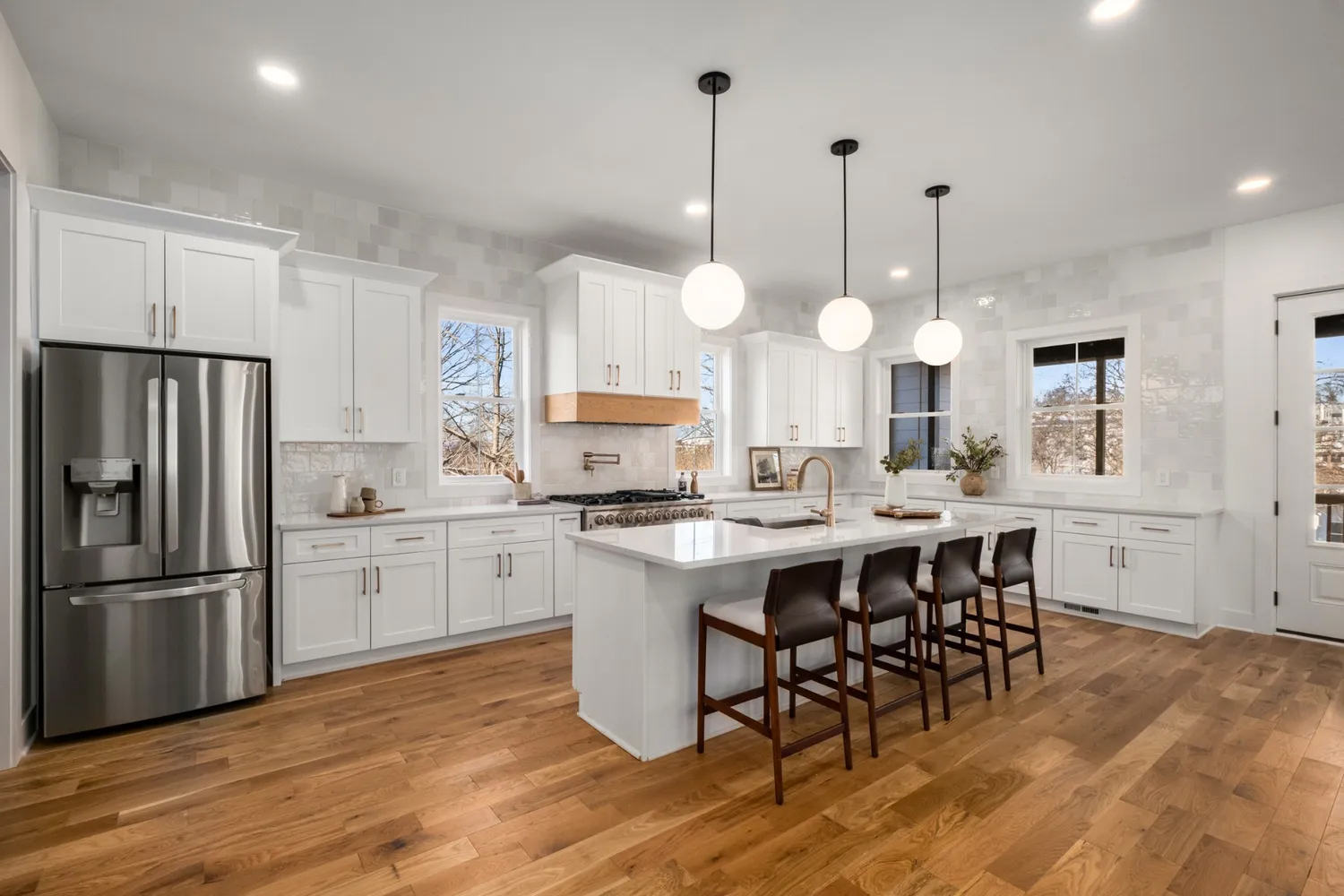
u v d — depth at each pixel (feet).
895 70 8.63
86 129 10.27
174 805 7.18
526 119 10.02
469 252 14.65
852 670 10.98
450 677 11.23
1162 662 12.19
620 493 16.61
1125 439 16.07
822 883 5.98
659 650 8.42
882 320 21.74
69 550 8.72
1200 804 7.32
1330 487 13.41
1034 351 18.08
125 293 9.30
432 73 8.80
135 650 9.16
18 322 8.20
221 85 9.08
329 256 12.00
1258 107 9.42
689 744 8.76
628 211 13.79
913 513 11.91
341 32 7.91
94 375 8.89
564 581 14.11
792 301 21.44
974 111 9.67
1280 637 13.76
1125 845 6.56
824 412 20.93
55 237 8.84
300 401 11.82
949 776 7.93
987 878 6.06
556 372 15.34
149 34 7.91
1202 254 14.88
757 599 8.58
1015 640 13.67
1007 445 18.26
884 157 11.19
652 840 6.60
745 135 10.48
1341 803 7.32
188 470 9.59
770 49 8.21
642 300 15.76
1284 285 13.78
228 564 9.91
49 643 8.59
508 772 7.97
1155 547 14.29
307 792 7.47
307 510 12.64
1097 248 16.08
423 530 12.29
